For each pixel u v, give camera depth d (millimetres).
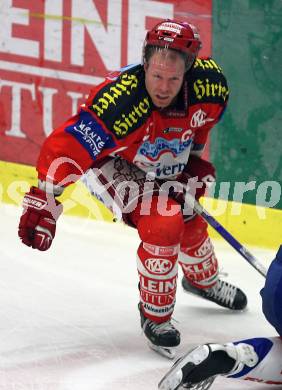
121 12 12992
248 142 12555
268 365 8227
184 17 12609
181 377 7949
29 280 11523
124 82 8984
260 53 12219
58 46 13516
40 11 13523
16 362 9500
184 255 10461
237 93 12469
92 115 8953
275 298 8320
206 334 10328
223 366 8047
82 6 13219
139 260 9461
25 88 13852
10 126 14023
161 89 8820
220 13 12359
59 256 12266
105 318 10594
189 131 9438
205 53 12586
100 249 12531
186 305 11039
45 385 9039
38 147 13883
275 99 12266
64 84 13578
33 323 10383
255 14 12148
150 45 8820
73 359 9602
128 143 9117
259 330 10477
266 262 12250
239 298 10805
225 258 12375
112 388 9016
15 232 12984
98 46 13242
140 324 10430
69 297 11102
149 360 9617
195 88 9289
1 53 13922
